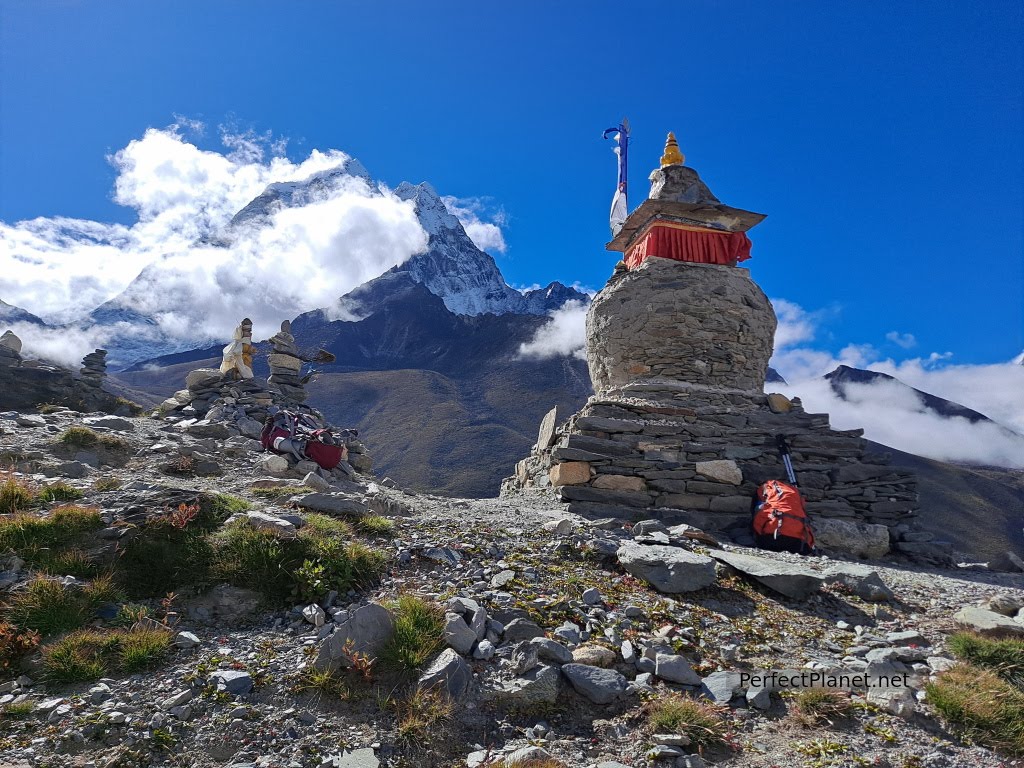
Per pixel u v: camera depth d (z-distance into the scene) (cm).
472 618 625
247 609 632
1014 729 541
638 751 504
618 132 2097
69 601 583
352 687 534
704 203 1769
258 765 456
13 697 493
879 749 523
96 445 1233
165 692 511
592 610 695
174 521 690
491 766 468
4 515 692
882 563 1265
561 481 1353
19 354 2561
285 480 1146
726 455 1393
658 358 1666
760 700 577
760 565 854
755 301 1736
